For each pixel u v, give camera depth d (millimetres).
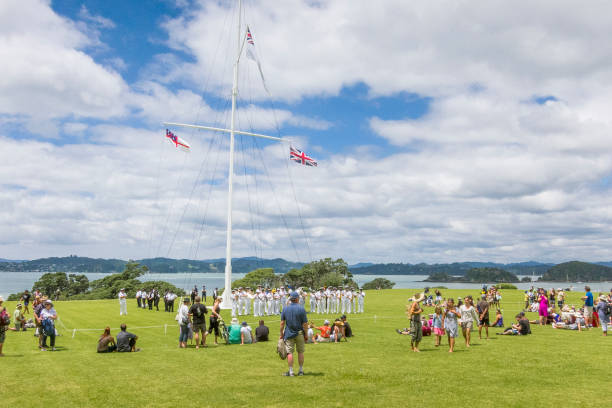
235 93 48969
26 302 29984
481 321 21922
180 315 19828
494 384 11852
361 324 29172
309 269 120812
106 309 43844
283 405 9859
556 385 11773
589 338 21953
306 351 18078
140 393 11094
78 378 12961
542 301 28750
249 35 49000
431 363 15000
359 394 10766
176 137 44562
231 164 47125
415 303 17969
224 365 14914
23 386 11992
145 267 132625
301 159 50344
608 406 9812
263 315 36875
